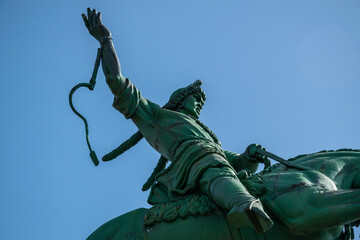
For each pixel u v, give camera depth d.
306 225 4.42
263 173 5.00
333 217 4.34
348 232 4.82
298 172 4.77
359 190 4.37
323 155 5.09
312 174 4.75
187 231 4.51
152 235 4.59
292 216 4.47
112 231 4.75
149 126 5.16
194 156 4.82
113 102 5.13
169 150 5.04
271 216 4.59
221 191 4.48
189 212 4.57
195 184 4.70
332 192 4.45
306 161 5.02
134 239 4.62
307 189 4.53
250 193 4.64
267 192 4.67
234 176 4.64
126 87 5.08
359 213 4.31
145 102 5.21
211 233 4.48
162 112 5.21
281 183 4.67
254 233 4.50
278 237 4.52
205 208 4.55
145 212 4.80
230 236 4.48
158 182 5.04
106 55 5.19
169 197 4.86
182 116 5.21
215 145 5.00
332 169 4.89
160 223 4.62
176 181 4.83
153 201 4.99
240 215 4.18
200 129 5.14
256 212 4.12
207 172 4.69
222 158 4.84
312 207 4.42
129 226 4.73
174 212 4.61
